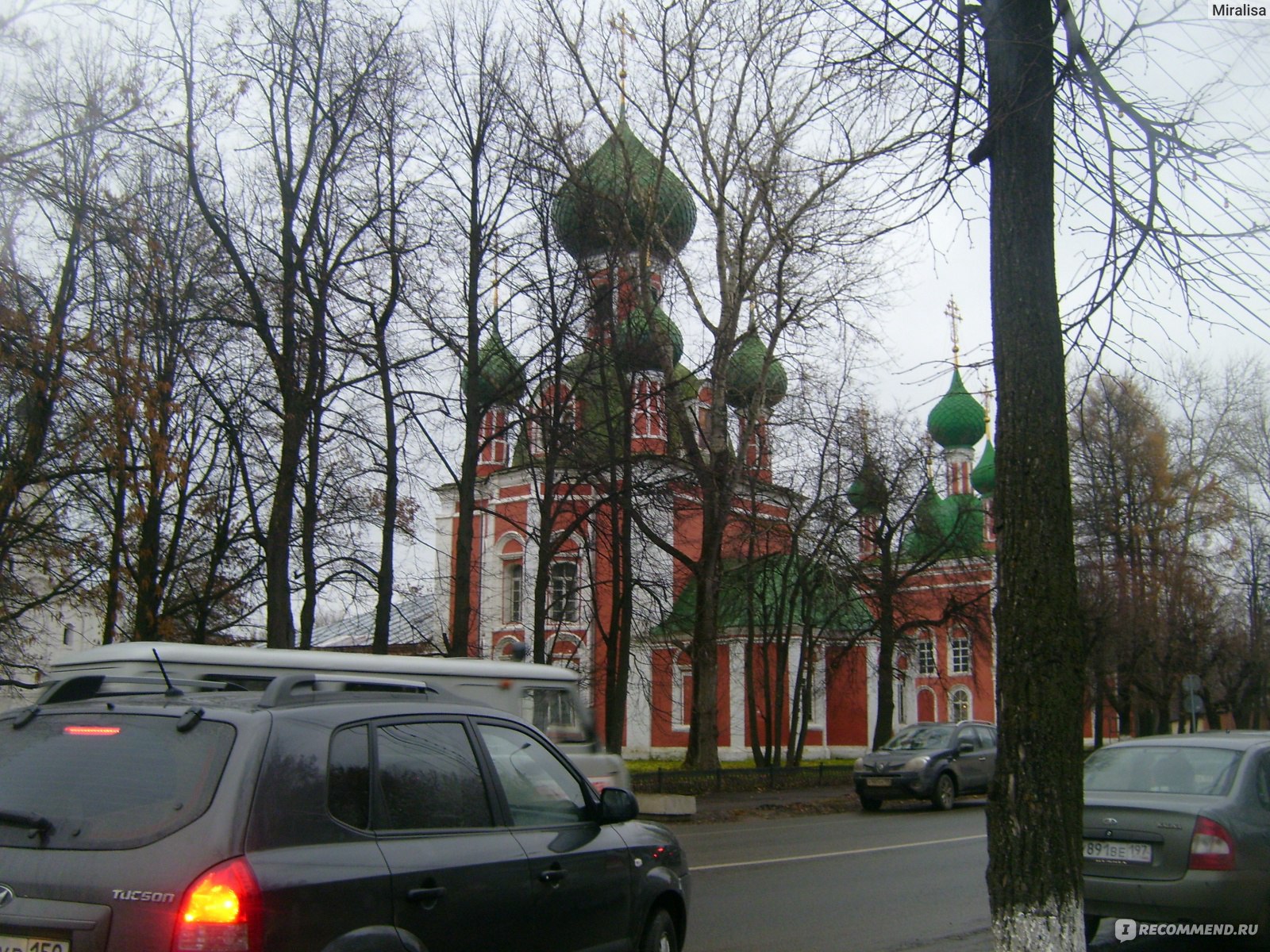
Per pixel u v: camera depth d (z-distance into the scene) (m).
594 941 5.70
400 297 24.45
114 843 4.10
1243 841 8.40
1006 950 5.22
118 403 18.88
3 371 18.39
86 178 20.59
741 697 47.59
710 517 30.42
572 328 26.30
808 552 35.34
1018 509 5.58
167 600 25.77
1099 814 8.84
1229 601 45.00
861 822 22.06
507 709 13.80
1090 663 39.91
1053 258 5.89
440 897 4.67
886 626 37.38
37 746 4.55
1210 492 40.28
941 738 25.98
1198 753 9.32
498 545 45.44
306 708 4.64
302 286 23.20
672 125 29.22
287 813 4.24
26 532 20.48
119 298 21.58
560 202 27.66
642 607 32.28
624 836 6.24
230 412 24.42
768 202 27.34
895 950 9.19
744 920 10.47
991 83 6.18
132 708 4.57
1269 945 8.54
